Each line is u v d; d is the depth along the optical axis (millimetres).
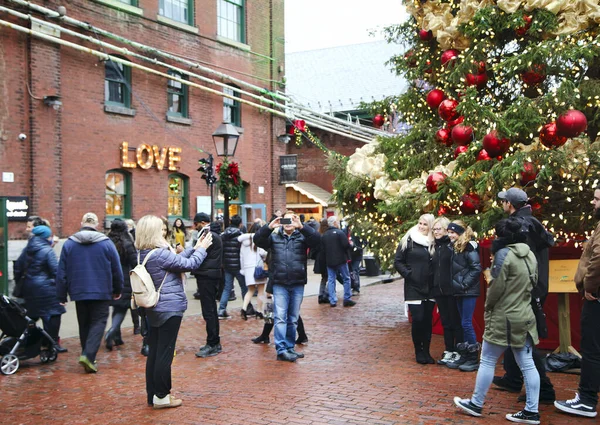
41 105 14375
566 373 7336
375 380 7086
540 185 7969
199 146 18766
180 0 18469
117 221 9250
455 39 9273
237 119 20422
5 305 7676
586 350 5629
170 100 18062
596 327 5570
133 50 16766
